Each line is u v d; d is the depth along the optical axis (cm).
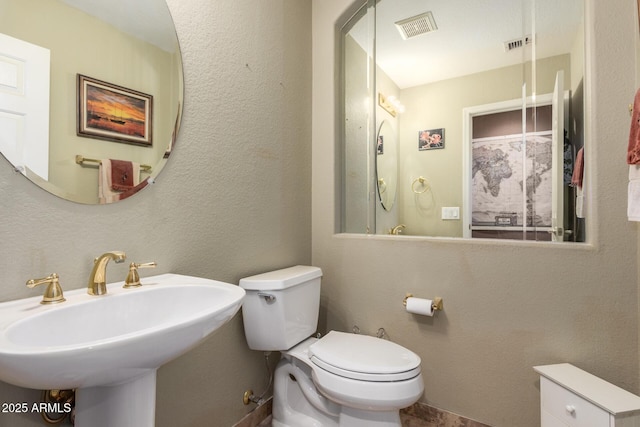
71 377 54
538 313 133
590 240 126
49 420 82
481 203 215
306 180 188
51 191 84
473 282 146
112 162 97
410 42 214
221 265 132
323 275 189
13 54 78
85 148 91
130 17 102
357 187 203
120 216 99
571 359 127
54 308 72
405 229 230
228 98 136
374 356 121
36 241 81
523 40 176
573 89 153
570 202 149
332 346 131
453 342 150
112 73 97
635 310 118
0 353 49
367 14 201
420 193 231
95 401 71
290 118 175
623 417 92
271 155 160
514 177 207
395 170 234
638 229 118
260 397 146
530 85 173
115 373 60
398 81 237
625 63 120
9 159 77
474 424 144
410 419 157
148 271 106
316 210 192
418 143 235
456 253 150
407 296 160
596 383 110
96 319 79
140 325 87
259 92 153
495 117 214
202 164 125
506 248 139
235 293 88
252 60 149
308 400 135
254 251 149
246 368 145
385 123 225
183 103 117
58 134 85
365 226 202
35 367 50
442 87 229
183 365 117
